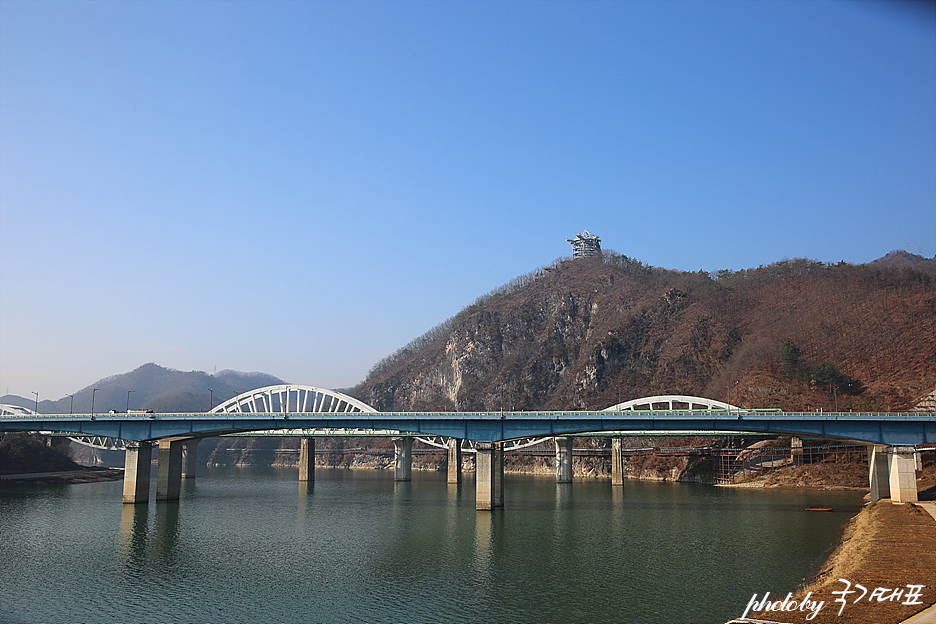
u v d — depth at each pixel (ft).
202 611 183.32
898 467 341.21
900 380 586.04
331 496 487.20
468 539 286.25
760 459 586.86
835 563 206.80
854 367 643.04
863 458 517.55
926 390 551.18
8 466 635.66
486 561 240.53
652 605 181.47
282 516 366.02
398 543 277.44
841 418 351.05
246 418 409.90
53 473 652.48
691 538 283.18
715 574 215.10
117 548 269.03
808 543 266.77
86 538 292.61
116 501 444.55
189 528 321.11
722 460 601.62
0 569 231.91
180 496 483.92
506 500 449.89
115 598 195.83
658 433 529.04
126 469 416.46
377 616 177.58
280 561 243.19
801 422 355.36
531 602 186.80
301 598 194.59
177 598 195.42
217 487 585.22
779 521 330.54
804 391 613.93
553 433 377.50
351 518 356.59
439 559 244.83
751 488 536.83
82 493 508.12
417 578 216.33
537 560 241.35
